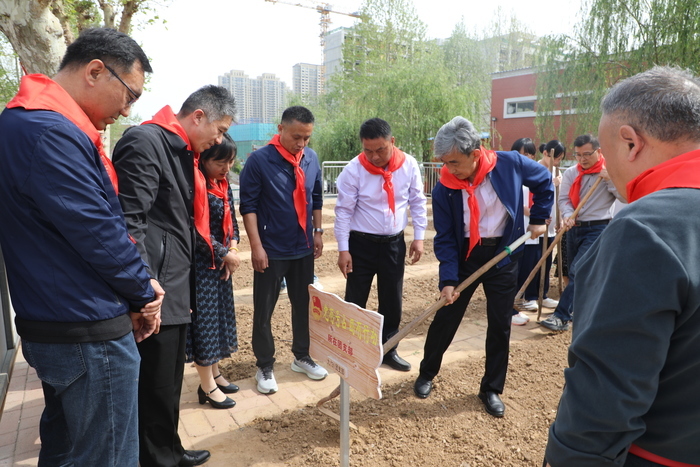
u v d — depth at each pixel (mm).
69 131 1619
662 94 1130
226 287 3145
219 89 2508
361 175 3580
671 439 1108
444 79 19156
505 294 3037
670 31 12133
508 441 2820
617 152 1233
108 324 1737
